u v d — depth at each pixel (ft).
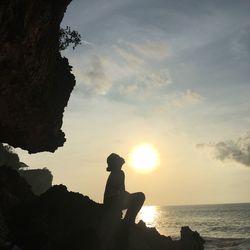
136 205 37.70
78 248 34.32
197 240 43.11
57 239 35.83
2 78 57.62
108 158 39.32
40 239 36.83
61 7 64.59
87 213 38.86
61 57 82.17
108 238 35.83
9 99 63.46
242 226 359.66
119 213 37.24
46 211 40.34
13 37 51.34
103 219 37.32
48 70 68.23
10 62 55.01
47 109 75.10
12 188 58.90
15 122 71.10
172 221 513.45
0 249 34.06
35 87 65.72
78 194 42.16
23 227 39.04
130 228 36.63
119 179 38.29
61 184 44.39
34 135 79.97
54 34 65.21
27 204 43.88
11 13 48.49
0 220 38.32
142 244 36.45
